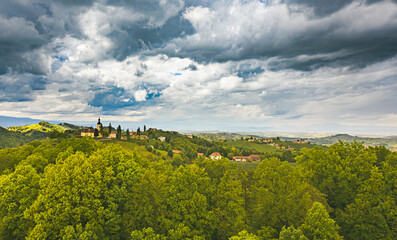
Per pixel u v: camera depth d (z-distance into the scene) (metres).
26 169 42.88
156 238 32.06
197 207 36.88
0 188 38.53
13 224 37.03
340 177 43.91
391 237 37.78
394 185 40.59
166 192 38.56
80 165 39.59
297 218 36.19
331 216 44.47
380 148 49.81
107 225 36.03
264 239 33.44
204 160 48.53
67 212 33.47
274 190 38.66
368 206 39.06
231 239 28.38
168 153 169.88
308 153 53.50
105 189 38.44
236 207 36.16
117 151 51.47
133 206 37.91
